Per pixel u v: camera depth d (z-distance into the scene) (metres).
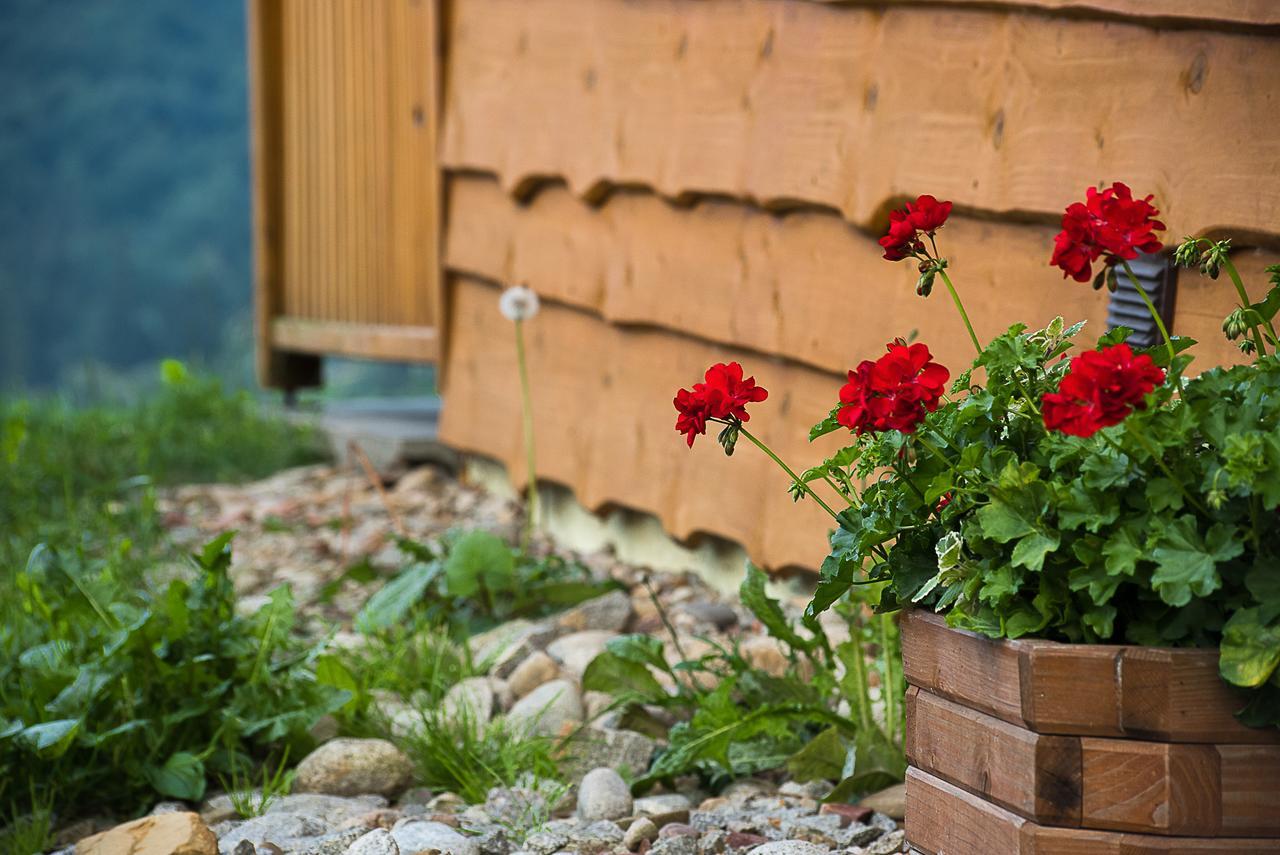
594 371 5.14
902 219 2.23
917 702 2.20
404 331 6.96
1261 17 2.63
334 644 3.96
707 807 2.91
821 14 3.90
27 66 45.94
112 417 7.80
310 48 7.46
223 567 3.42
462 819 2.87
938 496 2.12
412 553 4.61
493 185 5.74
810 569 4.00
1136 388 1.81
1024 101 3.22
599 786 2.92
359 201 7.27
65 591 3.43
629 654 3.21
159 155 46.19
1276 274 2.16
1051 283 3.21
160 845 2.62
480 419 5.97
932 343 3.55
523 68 5.40
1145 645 1.95
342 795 3.10
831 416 2.22
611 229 4.94
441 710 3.37
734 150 4.23
